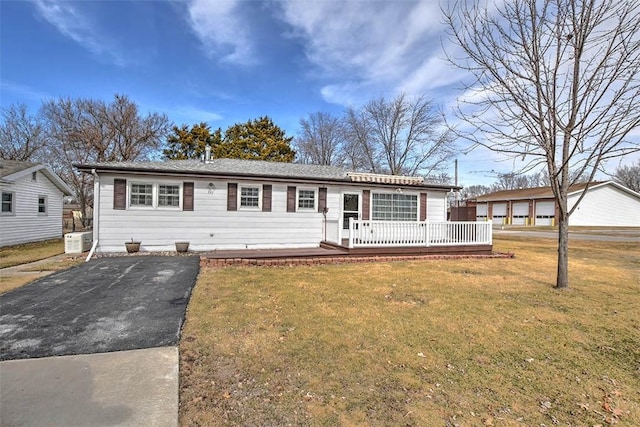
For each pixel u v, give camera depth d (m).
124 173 10.19
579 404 2.63
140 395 2.61
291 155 31.83
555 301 5.54
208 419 2.34
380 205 13.00
